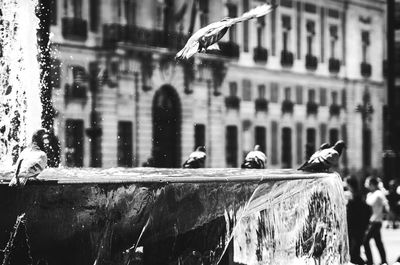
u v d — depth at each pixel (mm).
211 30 8125
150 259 8055
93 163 43969
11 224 7215
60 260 7586
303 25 61125
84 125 43625
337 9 64688
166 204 7883
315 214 9141
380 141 68812
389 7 27656
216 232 8383
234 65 54438
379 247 19625
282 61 58906
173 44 48688
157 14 48188
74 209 7391
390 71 27891
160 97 48875
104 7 45219
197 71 51000
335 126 64125
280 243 9258
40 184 7137
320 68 62844
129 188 7594
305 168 9531
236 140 54906
